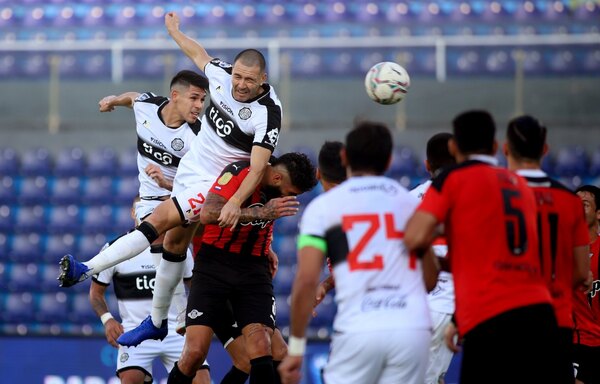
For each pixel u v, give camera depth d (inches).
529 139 846.5
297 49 2522.1
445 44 2539.4
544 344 772.0
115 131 2583.7
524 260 780.6
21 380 1737.2
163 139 1145.4
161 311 1084.5
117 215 2396.7
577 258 859.4
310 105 2559.1
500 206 780.0
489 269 774.5
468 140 807.1
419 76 2581.2
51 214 2409.0
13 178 2482.8
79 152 2529.5
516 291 772.6
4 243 2356.1
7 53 2608.3
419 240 767.7
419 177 2438.5
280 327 2135.8
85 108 2605.8
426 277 809.5
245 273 1066.7
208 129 1038.4
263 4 2952.8
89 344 1742.1
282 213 992.9
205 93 1137.4
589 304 1178.0
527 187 805.9
